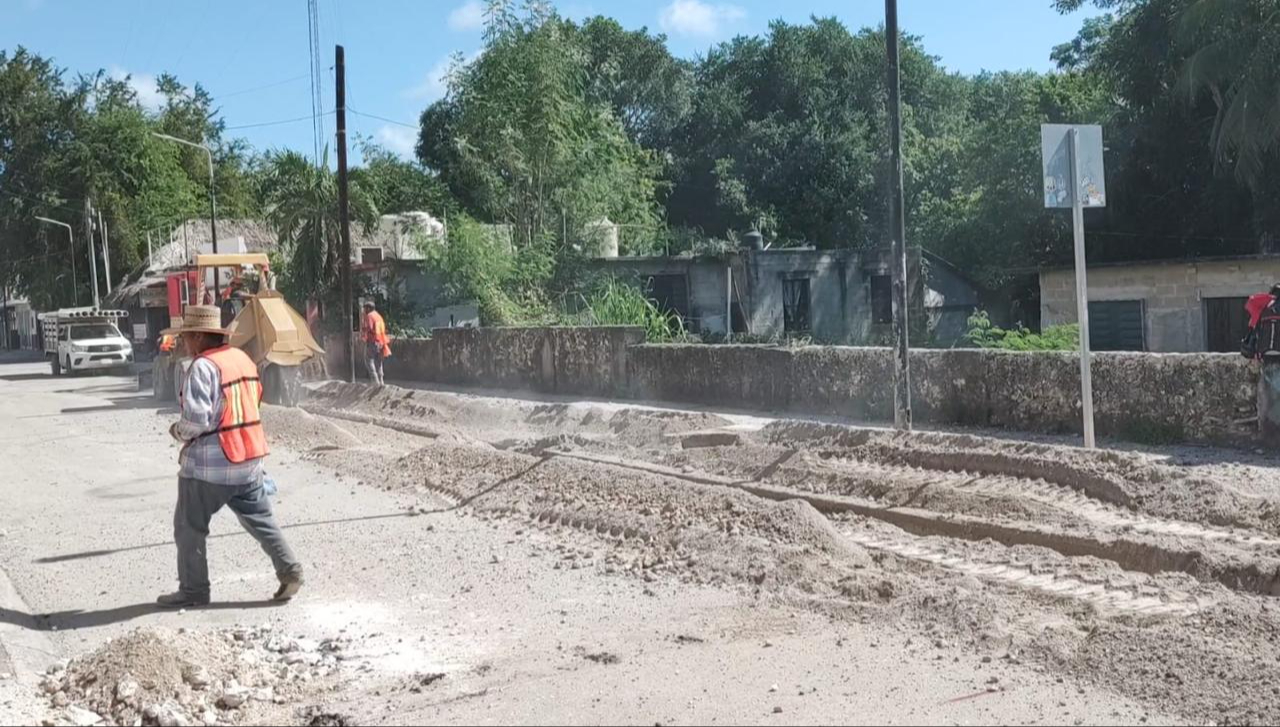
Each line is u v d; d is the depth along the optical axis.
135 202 67.12
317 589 8.33
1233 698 5.02
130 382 35.38
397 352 29.30
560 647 6.56
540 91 36.59
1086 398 10.59
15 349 86.62
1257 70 26.00
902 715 5.12
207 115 78.69
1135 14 30.81
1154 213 33.88
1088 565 7.63
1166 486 8.99
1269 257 22.30
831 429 12.52
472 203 40.34
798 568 7.82
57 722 5.60
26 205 66.88
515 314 32.06
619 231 40.66
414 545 9.68
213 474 7.84
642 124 61.84
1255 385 11.10
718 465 12.32
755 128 56.06
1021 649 5.94
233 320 21.67
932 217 41.19
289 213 34.38
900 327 12.73
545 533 9.91
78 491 13.48
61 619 7.85
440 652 6.66
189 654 6.23
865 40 58.59
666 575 8.21
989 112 57.62
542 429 17.91
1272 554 7.35
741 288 35.75
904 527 9.47
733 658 6.10
